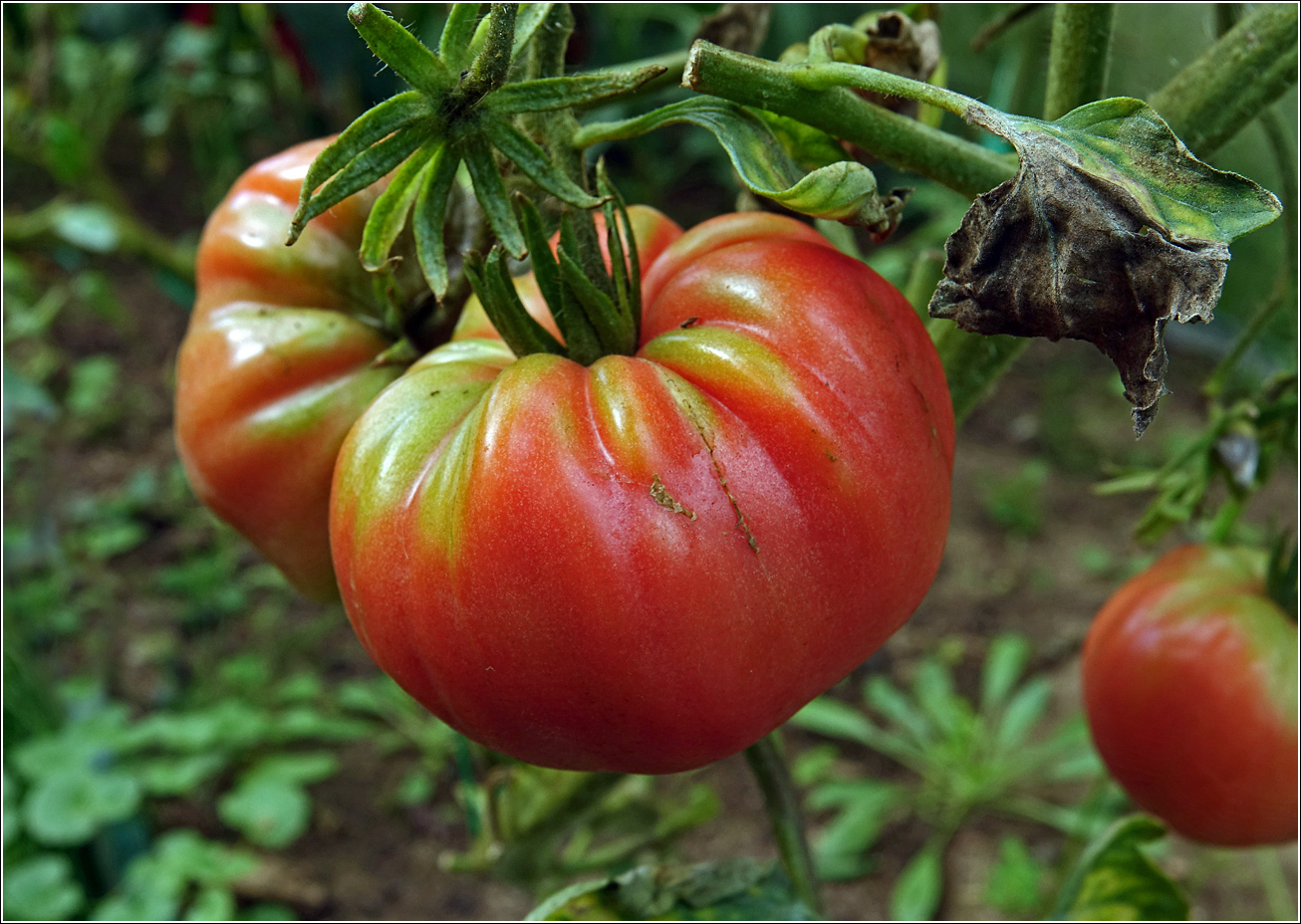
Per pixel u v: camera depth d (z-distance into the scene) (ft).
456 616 0.98
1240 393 4.06
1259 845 1.45
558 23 1.07
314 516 1.21
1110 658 1.47
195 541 3.86
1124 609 1.49
